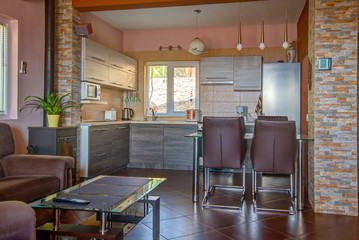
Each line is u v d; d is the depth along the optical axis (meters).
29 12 3.97
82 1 4.33
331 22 3.22
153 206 2.55
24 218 1.50
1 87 3.61
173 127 5.74
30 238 1.52
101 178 2.72
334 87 3.22
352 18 3.18
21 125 3.85
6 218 1.45
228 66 5.92
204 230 2.74
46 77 4.16
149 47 6.62
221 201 3.65
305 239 2.55
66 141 4.06
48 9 4.14
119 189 2.31
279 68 5.68
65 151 4.10
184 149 5.70
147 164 5.89
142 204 2.94
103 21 5.88
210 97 6.34
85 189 2.30
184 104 6.53
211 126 3.44
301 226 2.85
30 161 2.90
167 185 4.44
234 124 3.38
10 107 3.74
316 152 3.28
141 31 6.65
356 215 3.19
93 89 4.76
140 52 6.66
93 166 4.68
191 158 5.67
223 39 6.28
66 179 2.95
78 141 4.51
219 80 5.96
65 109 4.36
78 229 1.99
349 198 3.21
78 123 4.55
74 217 3.01
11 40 3.75
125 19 5.80
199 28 6.38
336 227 2.83
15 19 3.74
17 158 2.94
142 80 6.64
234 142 3.41
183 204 3.53
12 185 2.38
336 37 3.21
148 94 6.67
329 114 3.24
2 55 3.63
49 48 4.16
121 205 1.92
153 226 2.56
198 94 6.46
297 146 3.56
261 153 3.28
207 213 3.22
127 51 6.73
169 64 6.56
